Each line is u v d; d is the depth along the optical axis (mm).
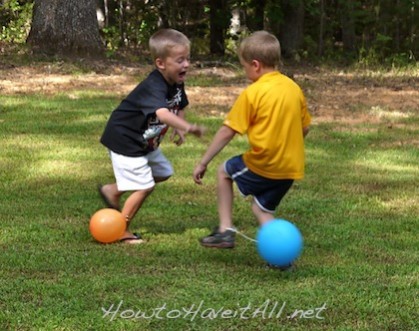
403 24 26656
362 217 9023
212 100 17062
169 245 7770
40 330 5684
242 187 7062
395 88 19641
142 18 28422
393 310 6148
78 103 16250
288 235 6836
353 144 13234
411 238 8211
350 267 7188
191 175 10828
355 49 26469
